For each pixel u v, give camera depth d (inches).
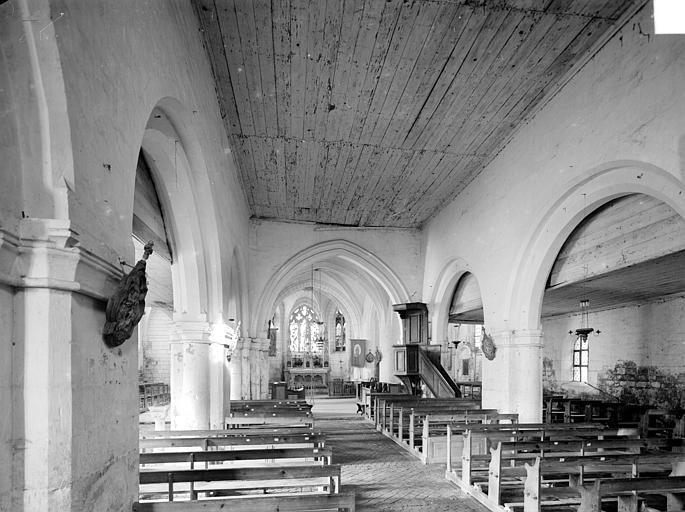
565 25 277.6
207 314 332.8
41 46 108.8
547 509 209.5
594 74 294.4
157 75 191.6
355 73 325.4
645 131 250.1
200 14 267.6
